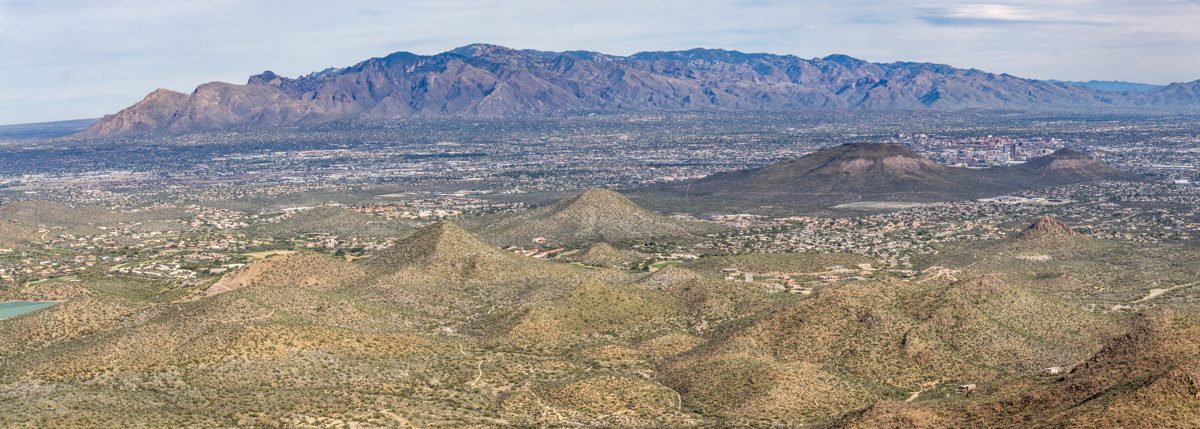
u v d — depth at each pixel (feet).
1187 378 594.24
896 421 653.71
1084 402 628.28
